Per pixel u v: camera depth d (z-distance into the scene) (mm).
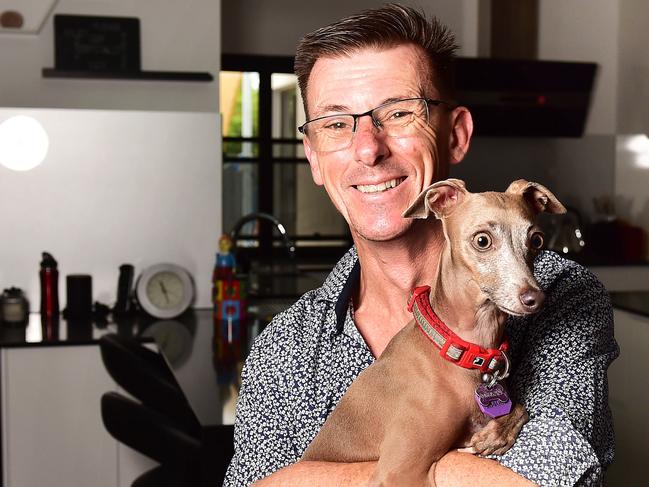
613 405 3619
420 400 1043
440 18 5734
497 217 1000
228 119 5527
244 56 5465
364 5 5676
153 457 2588
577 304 1174
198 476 2502
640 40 5016
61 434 3389
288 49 5609
